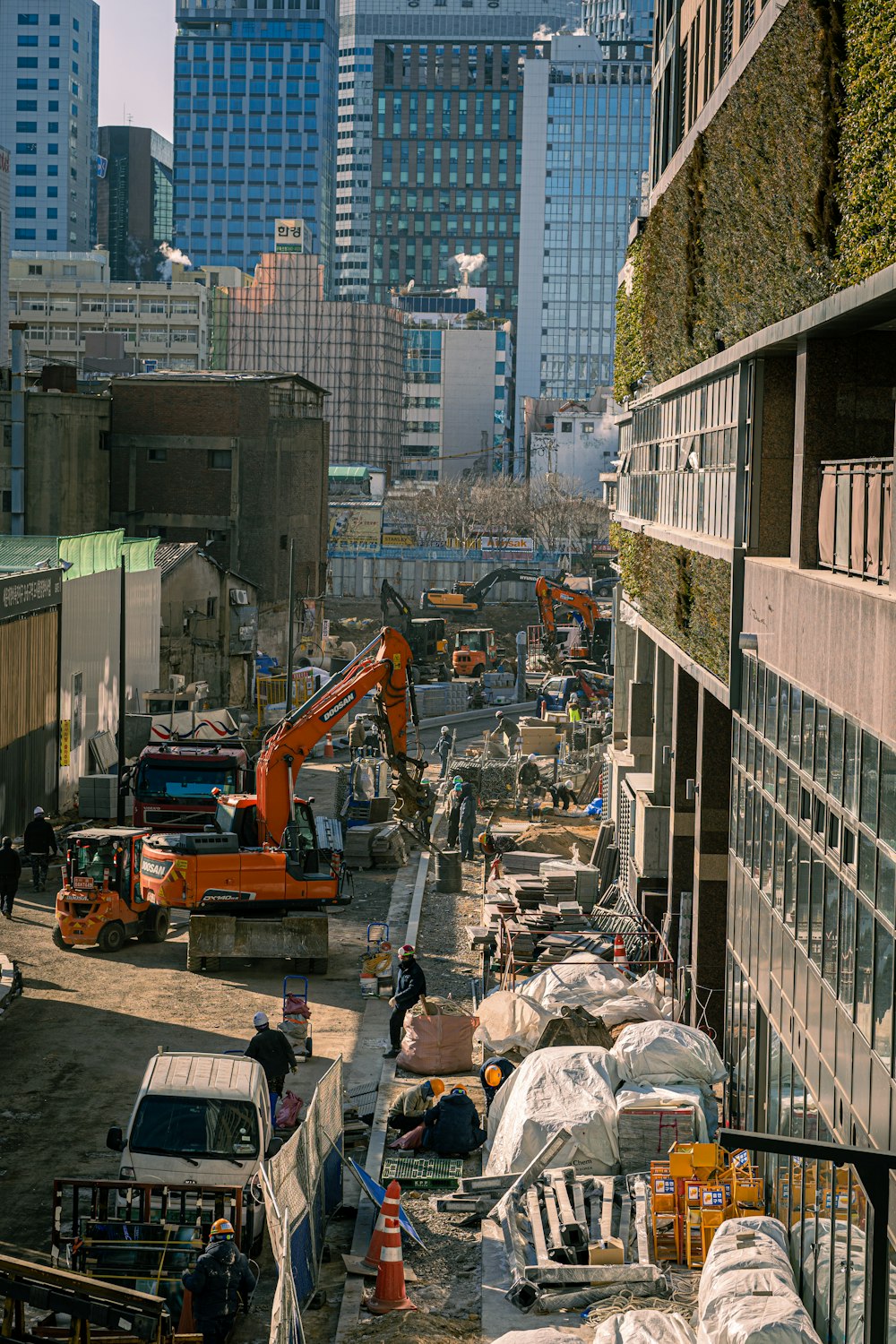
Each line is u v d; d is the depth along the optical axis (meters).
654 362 30.72
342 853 34.78
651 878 30.92
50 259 196.75
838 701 13.83
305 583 85.44
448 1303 15.20
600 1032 21.50
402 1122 20.36
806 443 16.73
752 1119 18.47
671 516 28.86
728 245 21.34
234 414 77.69
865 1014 12.54
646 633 32.50
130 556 51.38
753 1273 13.27
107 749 46.25
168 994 26.72
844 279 14.33
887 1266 9.73
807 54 15.08
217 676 63.72
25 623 38.81
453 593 100.69
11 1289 11.97
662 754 31.61
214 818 34.94
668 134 33.69
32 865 34.44
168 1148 16.23
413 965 23.70
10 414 75.69
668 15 33.56
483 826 43.19
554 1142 17.42
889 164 12.53
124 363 131.88
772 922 17.36
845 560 15.05
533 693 74.88
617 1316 13.55
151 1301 11.88
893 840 11.67
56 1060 23.00
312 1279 15.65
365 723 53.19
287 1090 20.98
